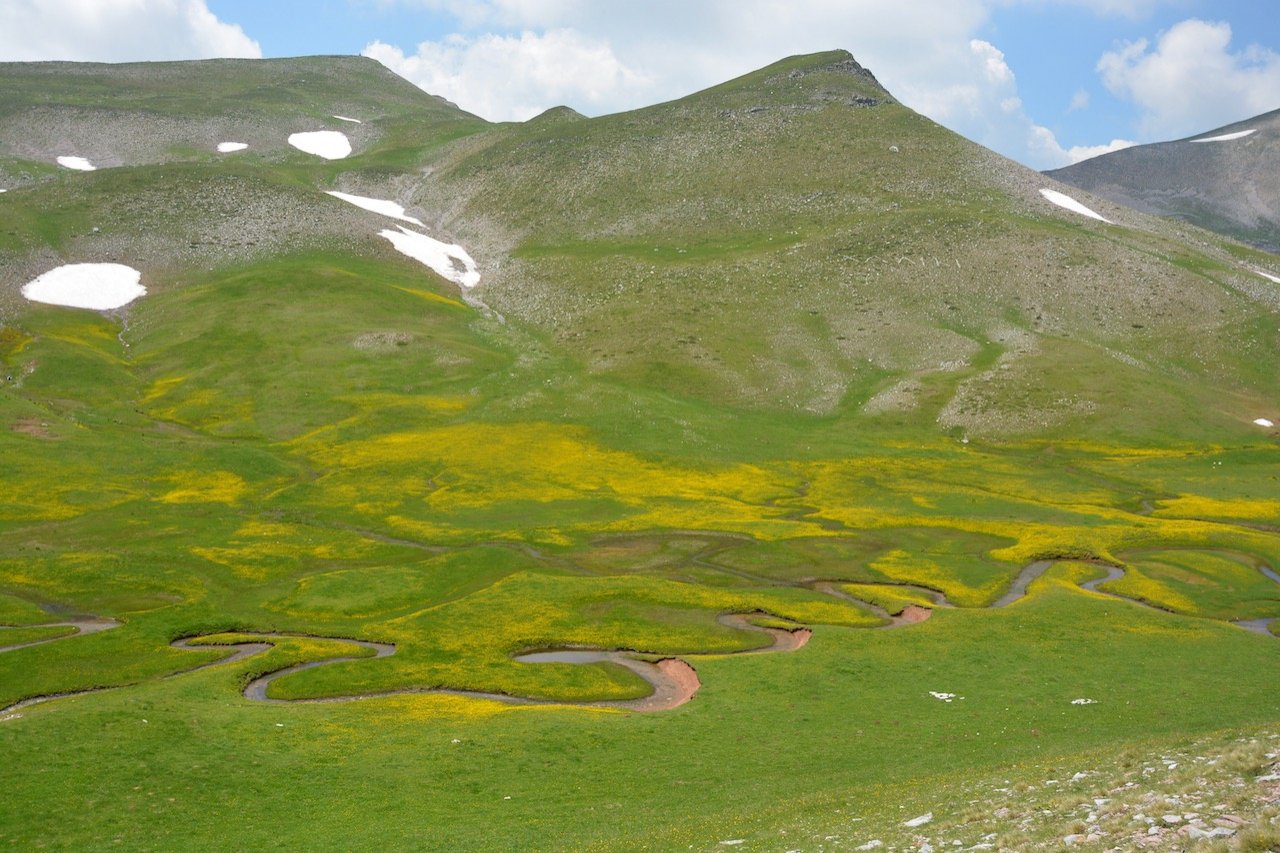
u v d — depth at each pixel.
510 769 41.09
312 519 93.56
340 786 39.50
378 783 39.66
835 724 46.38
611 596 69.94
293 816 36.69
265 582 75.38
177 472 105.12
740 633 63.41
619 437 123.75
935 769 38.66
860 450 126.38
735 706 49.44
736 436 128.12
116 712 46.22
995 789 30.62
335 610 68.75
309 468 110.62
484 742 44.16
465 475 107.94
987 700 49.62
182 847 34.03
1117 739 41.44
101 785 38.88
